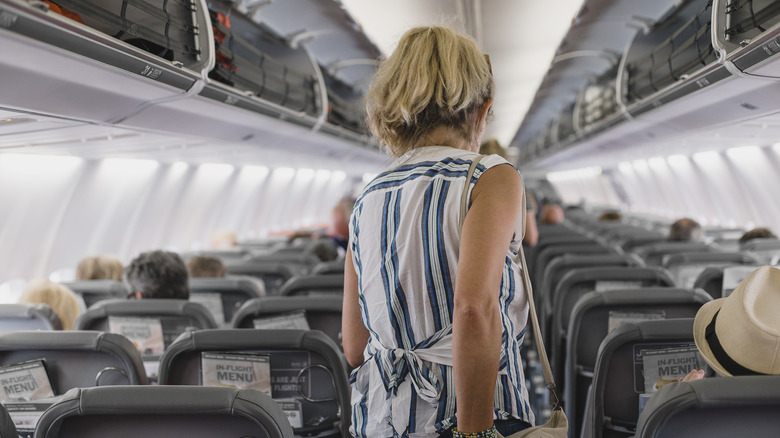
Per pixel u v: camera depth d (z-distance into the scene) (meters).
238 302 4.32
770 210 10.23
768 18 2.96
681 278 4.52
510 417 1.50
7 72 2.46
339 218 6.90
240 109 4.80
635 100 6.36
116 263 4.90
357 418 1.59
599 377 2.54
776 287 1.89
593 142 10.83
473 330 1.31
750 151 9.27
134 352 2.46
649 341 2.53
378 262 1.49
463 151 1.48
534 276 6.76
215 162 9.62
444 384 1.44
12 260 6.52
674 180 15.23
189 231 11.48
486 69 1.53
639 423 1.61
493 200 1.38
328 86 7.93
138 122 4.08
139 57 2.99
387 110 1.52
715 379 1.59
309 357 2.38
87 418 1.74
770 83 3.61
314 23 5.89
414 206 1.44
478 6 6.56
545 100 12.55
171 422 1.75
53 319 3.07
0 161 5.84
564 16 7.17
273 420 1.68
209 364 2.36
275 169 14.56
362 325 1.66
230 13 4.84
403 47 1.52
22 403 2.44
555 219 10.22
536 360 6.00
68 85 2.90
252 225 15.48
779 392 1.55
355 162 14.11
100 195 7.71
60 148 5.44
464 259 1.34
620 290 3.18
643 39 6.09
